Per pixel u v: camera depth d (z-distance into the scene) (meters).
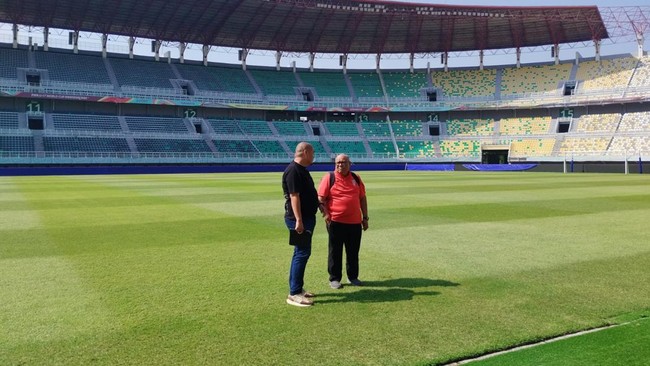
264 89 72.00
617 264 8.53
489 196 21.94
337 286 7.14
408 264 8.66
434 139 71.00
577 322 5.59
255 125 69.19
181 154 59.41
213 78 70.94
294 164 6.49
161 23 62.22
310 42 70.62
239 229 12.61
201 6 57.59
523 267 8.38
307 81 75.81
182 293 6.88
